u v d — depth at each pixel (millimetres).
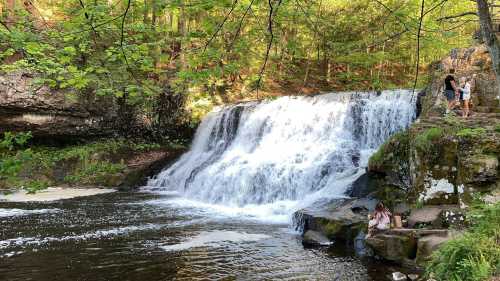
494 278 5629
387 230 9656
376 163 12844
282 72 27812
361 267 9117
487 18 4883
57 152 23172
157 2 5516
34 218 13984
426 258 8391
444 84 15000
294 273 8812
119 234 11953
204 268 9156
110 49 7305
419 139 10961
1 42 7582
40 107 21984
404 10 5684
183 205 16828
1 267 9148
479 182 9500
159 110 24969
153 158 23766
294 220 12836
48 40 7871
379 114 18234
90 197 18406
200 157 22891
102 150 23516
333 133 19266
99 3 6164
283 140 20719
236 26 5895
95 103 23344
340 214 11812
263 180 17234
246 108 23219
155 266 9258
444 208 9828
